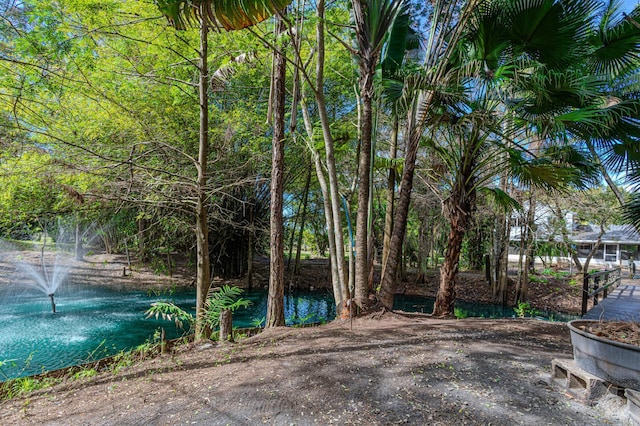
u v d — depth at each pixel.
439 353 4.03
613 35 5.33
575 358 3.04
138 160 7.37
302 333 5.12
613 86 6.05
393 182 8.57
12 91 5.16
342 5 7.88
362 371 3.48
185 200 6.40
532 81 5.02
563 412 2.64
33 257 16.50
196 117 8.85
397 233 6.54
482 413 2.64
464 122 6.05
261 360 3.88
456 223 6.84
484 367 3.58
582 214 15.15
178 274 15.92
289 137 10.17
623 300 9.95
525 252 15.45
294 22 6.06
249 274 15.04
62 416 2.73
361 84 6.18
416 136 6.33
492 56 5.73
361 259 6.19
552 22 4.99
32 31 4.91
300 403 2.82
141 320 9.30
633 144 5.27
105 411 2.77
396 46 6.73
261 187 13.45
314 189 16.23
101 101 6.98
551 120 5.17
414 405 2.78
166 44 6.52
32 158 6.00
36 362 6.32
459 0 5.98
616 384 2.63
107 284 13.95
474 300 14.95
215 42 7.45
